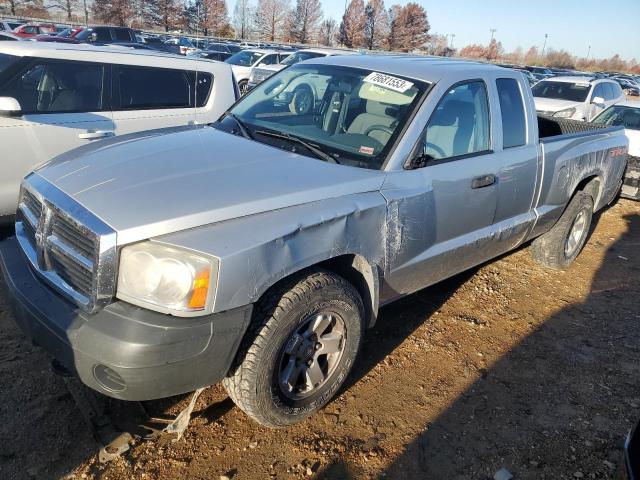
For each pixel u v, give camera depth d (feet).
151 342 7.07
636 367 12.26
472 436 9.62
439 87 11.14
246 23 244.22
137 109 17.79
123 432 8.65
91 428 8.63
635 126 29.71
